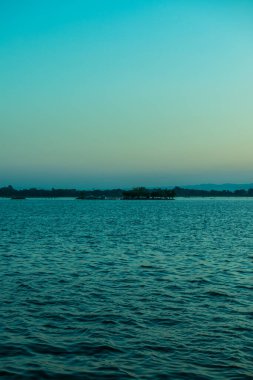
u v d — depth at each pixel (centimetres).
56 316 1792
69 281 2542
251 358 1352
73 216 10906
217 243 4650
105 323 1700
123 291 2286
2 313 1831
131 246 4341
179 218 10019
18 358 1345
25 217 10331
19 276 2689
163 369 1270
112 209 16525
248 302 2056
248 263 3259
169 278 2652
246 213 12875
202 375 1230
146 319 1759
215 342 1490
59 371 1255
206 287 2391
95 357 1357
